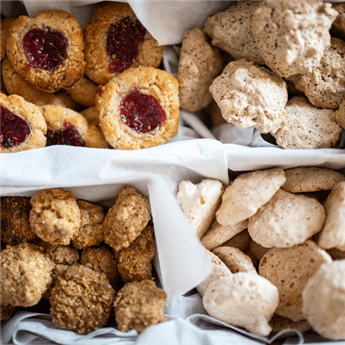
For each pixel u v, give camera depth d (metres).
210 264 0.32
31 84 0.37
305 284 0.33
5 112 0.35
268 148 0.35
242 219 0.34
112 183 0.34
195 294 0.35
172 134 0.36
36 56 0.35
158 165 0.35
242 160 0.35
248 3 0.35
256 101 0.34
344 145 0.36
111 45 0.36
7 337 0.33
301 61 0.33
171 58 0.38
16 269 0.33
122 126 0.36
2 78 0.37
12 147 0.35
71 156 0.34
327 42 0.33
